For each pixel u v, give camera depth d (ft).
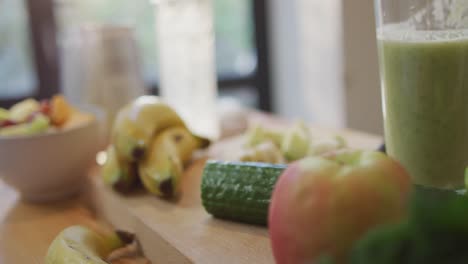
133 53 2.84
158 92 4.40
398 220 1.35
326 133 2.69
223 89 4.76
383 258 1.23
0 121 2.35
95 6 4.17
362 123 4.12
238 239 1.83
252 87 4.89
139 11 4.33
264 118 3.26
